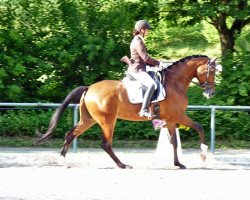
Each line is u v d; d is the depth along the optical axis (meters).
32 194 9.73
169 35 21.36
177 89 12.38
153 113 12.25
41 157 12.83
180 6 17.81
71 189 10.16
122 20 16.75
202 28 23.31
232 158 12.92
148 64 12.34
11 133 15.54
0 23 16.53
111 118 12.19
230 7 16.94
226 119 15.66
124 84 12.29
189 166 12.80
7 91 15.79
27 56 16.11
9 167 12.51
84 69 16.45
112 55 16.47
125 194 9.80
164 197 9.63
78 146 14.91
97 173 11.77
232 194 9.96
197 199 9.55
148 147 15.01
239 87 15.88
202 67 12.60
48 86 16.20
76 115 13.32
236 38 17.61
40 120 15.47
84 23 16.67
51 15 16.59
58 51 16.31
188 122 12.40
